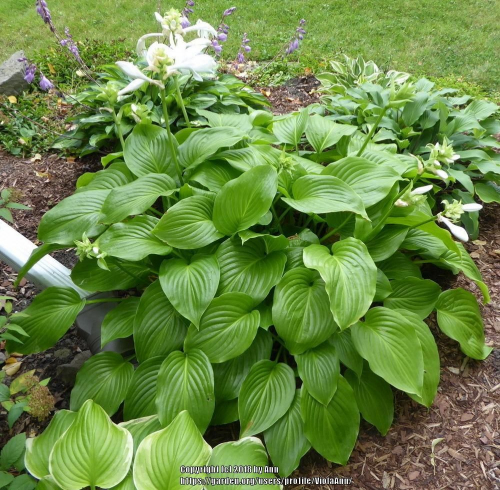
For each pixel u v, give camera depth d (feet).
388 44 21.66
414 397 7.11
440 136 11.53
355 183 7.86
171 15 7.83
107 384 7.19
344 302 6.32
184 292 6.76
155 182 7.91
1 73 15.92
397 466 6.89
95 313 8.52
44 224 7.75
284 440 6.59
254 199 7.27
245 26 23.03
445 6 25.36
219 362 6.67
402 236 7.82
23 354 7.89
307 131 9.99
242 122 10.18
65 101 14.25
